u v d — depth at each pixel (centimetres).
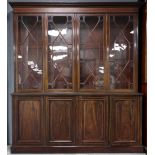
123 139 362
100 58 366
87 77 366
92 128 361
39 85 366
